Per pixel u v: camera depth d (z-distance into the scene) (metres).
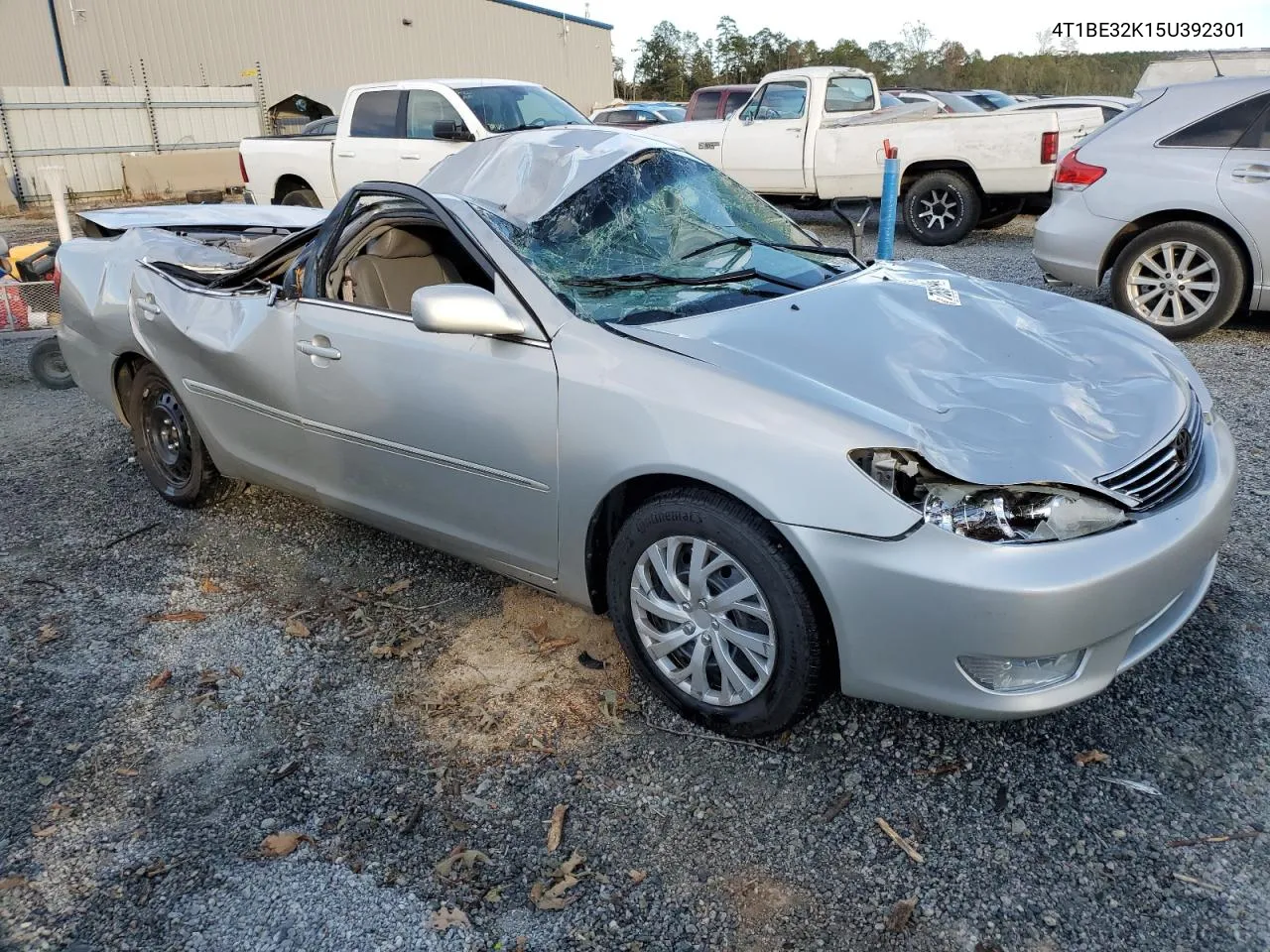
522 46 37.53
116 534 4.25
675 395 2.59
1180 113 6.36
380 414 3.29
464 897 2.26
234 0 27.88
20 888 2.33
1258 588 3.40
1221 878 2.24
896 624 2.35
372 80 31.70
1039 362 2.92
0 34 25.83
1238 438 4.77
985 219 11.38
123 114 20.16
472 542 3.23
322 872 2.35
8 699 3.06
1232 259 6.17
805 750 2.72
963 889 2.25
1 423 5.86
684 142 12.55
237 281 4.02
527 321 2.93
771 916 2.19
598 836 2.44
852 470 2.35
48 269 6.47
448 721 2.89
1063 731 2.75
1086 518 2.35
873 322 3.01
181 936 2.18
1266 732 2.70
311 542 4.07
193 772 2.71
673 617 2.74
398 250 3.58
